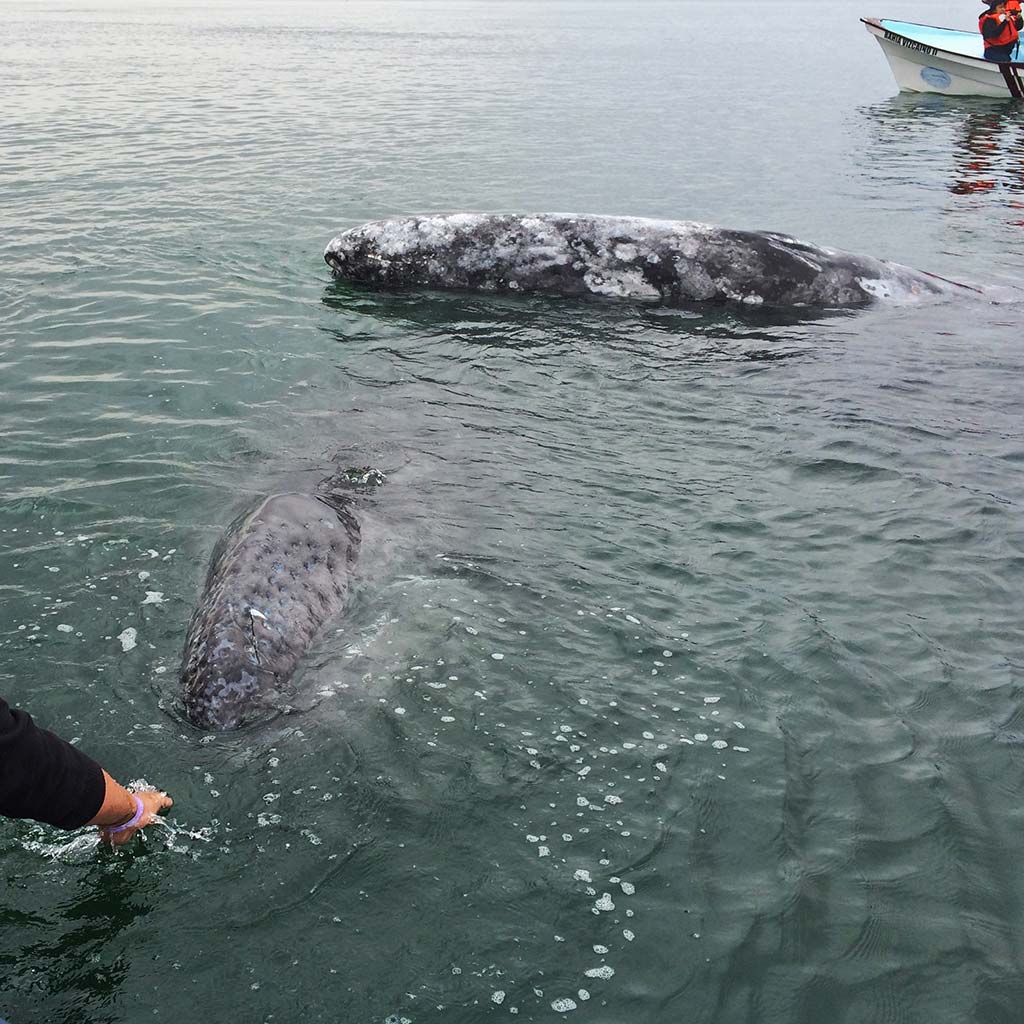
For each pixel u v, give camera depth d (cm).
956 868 344
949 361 853
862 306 1011
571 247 1044
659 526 574
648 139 1897
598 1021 289
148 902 325
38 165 1570
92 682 425
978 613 490
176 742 395
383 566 514
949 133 1956
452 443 686
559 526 572
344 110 2206
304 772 382
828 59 3444
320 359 840
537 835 356
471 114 2167
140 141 1794
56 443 656
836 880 339
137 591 490
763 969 306
